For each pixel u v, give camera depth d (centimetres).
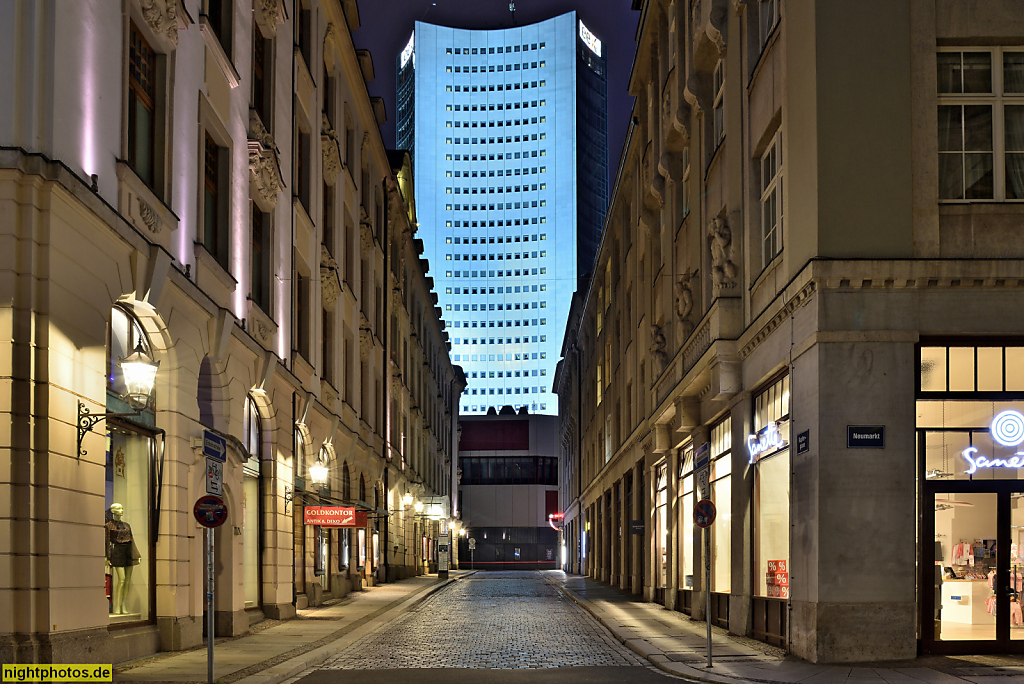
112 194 1407
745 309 2083
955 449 1562
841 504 1530
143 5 1531
